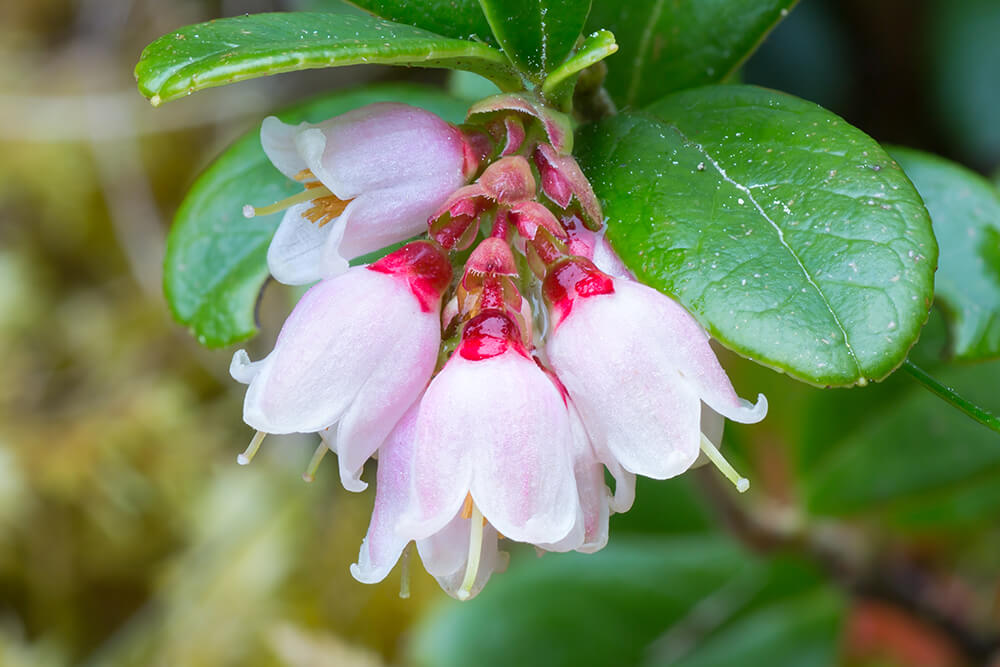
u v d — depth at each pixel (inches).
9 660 6.9
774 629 5.4
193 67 3.5
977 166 6.8
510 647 5.3
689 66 4.0
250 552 6.9
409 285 3.6
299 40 3.5
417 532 3.5
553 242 3.6
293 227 3.7
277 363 3.5
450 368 3.5
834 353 3.5
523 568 5.5
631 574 5.4
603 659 5.2
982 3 6.7
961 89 6.7
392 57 3.5
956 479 4.7
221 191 4.2
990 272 4.2
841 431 4.8
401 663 6.4
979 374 4.6
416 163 3.6
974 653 5.5
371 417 3.6
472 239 3.6
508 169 3.6
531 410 3.5
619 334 3.5
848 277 3.5
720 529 5.3
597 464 3.6
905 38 6.9
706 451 3.5
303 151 3.6
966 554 6.1
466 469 3.5
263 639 6.6
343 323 3.5
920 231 3.5
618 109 4.0
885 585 5.3
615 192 3.7
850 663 5.8
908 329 3.5
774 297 3.5
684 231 3.6
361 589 6.6
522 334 3.6
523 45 3.7
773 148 3.6
